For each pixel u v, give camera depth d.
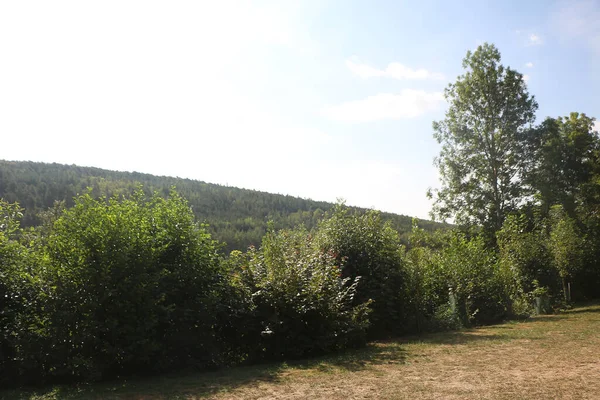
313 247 12.10
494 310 15.93
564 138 33.81
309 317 9.31
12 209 7.66
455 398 5.50
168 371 7.74
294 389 6.18
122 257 7.11
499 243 22.05
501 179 31.25
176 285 8.05
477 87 31.30
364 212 13.97
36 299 7.09
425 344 10.19
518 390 5.77
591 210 31.36
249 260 9.84
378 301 12.15
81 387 6.58
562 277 22.61
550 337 10.53
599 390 5.70
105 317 7.03
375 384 6.32
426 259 16.08
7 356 6.71
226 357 8.84
